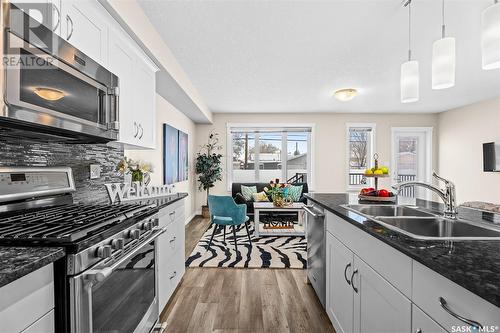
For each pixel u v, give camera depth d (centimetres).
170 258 222
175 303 228
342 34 255
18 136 140
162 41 262
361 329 141
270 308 220
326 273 204
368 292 132
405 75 187
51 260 85
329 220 199
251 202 575
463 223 140
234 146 650
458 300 73
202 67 341
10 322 71
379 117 636
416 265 92
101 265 108
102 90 157
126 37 200
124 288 130
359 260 143
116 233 121
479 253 88
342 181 638
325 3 207
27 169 147
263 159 650
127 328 134
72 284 93
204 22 233
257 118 638
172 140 445
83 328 96
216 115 641
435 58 160
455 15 221
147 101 243
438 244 98
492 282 66
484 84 405
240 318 205
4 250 89
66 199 177
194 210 627
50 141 165
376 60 316
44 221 121
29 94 106
